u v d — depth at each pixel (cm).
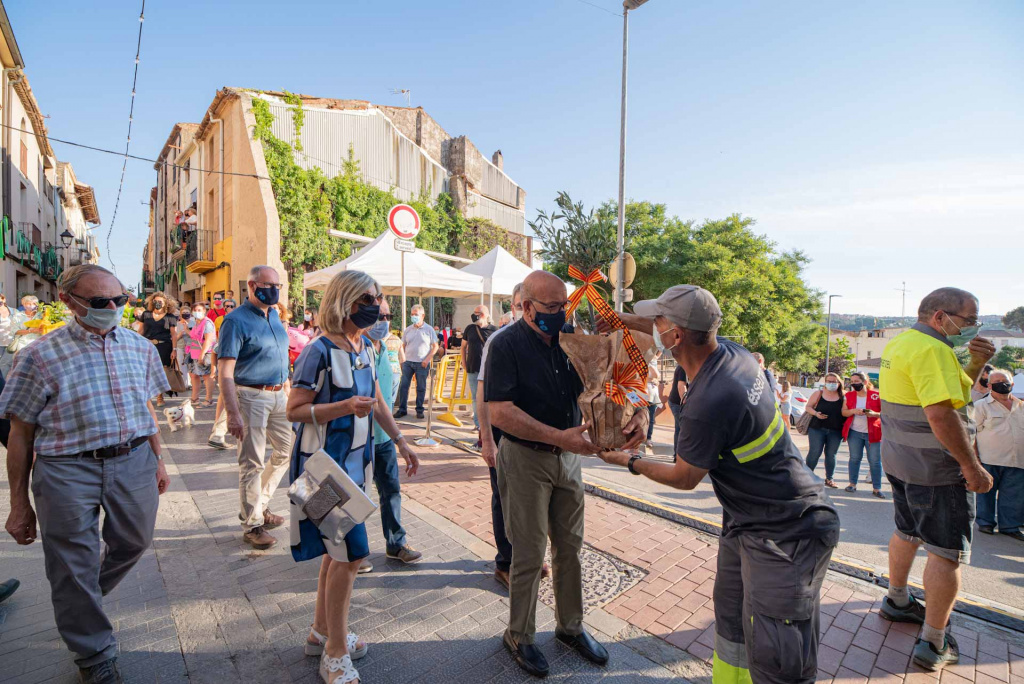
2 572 347
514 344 255
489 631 292
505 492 265
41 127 2094
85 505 238
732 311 2745
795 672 178
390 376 371
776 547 185
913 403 280
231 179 1750
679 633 294
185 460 607
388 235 981
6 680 244
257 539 384
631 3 1203
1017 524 509
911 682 258
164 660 262
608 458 218
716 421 184
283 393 396
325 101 1802
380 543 402
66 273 240
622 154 1260
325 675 243
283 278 1595
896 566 308
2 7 1383
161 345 1002
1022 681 260
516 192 2834
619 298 1091
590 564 373
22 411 230
